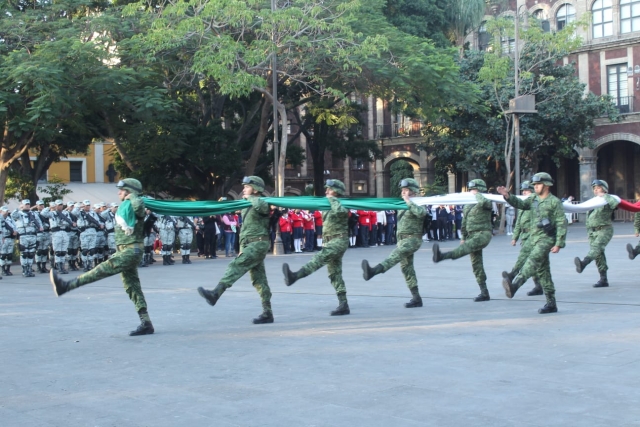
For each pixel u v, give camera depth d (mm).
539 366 7473
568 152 40188
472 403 6207
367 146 39875
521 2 46344
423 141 46000
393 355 8156
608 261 18984
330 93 27375
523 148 38781
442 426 5613
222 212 10297
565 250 23172
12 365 8156
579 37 35156
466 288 14188
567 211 13500
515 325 9844
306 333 9672
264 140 32062
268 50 24781
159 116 26078
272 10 24500
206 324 10609
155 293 14617
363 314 11180
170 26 25406
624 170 46219
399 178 49750
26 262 19891
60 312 12211
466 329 9633
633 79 42594
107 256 21766
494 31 34781
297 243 26391
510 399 6301
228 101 33906
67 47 23484
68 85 23578
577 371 7230
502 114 35719
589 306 11406
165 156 29266
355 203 11148
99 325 10742
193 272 19500
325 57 26500
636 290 13234
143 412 6215
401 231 11609
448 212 32344
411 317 10773
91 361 8273
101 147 45531
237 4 23734
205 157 30172
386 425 5672
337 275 11203
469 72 38344
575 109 38156
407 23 35531
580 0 44344
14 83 22719
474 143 38031
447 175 46250
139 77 25812
